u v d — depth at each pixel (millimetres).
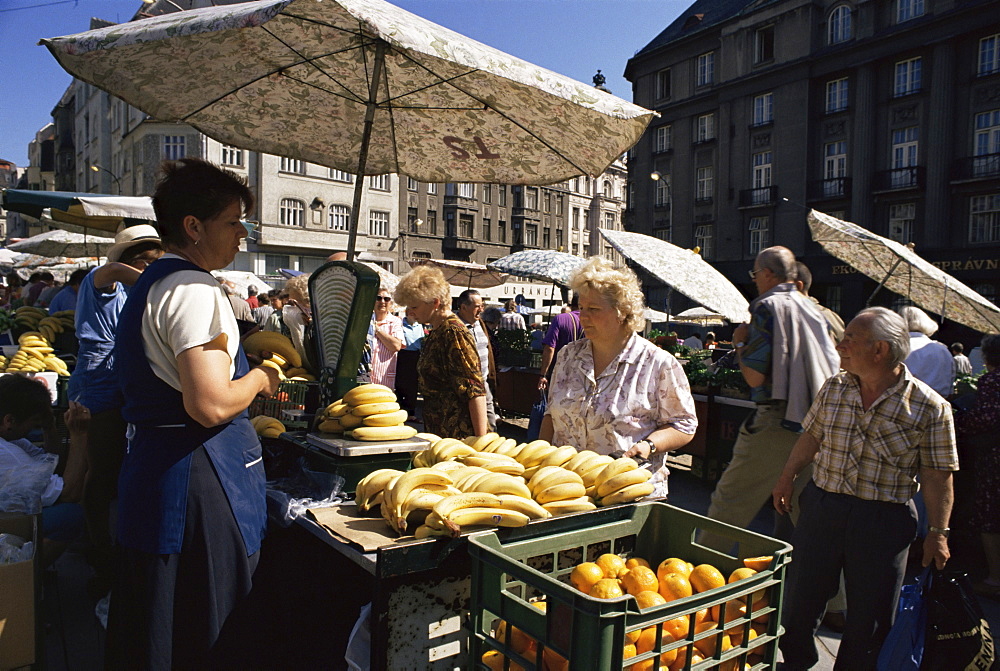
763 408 3424
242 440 1821
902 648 2420
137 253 3230
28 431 3029
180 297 1605
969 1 25922
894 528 2389
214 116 3223
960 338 23719
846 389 2541
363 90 3059
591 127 2773
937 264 27281
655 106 38812
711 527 1825
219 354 1634
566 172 3357
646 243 7141
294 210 37031
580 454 2131
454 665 1711
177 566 1663
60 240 10188
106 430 3143
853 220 29641
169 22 2105
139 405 1670
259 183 35406
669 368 2584
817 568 2525
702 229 36438
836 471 2496
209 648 1692
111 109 41969
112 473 3172
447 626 1693
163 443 1666
